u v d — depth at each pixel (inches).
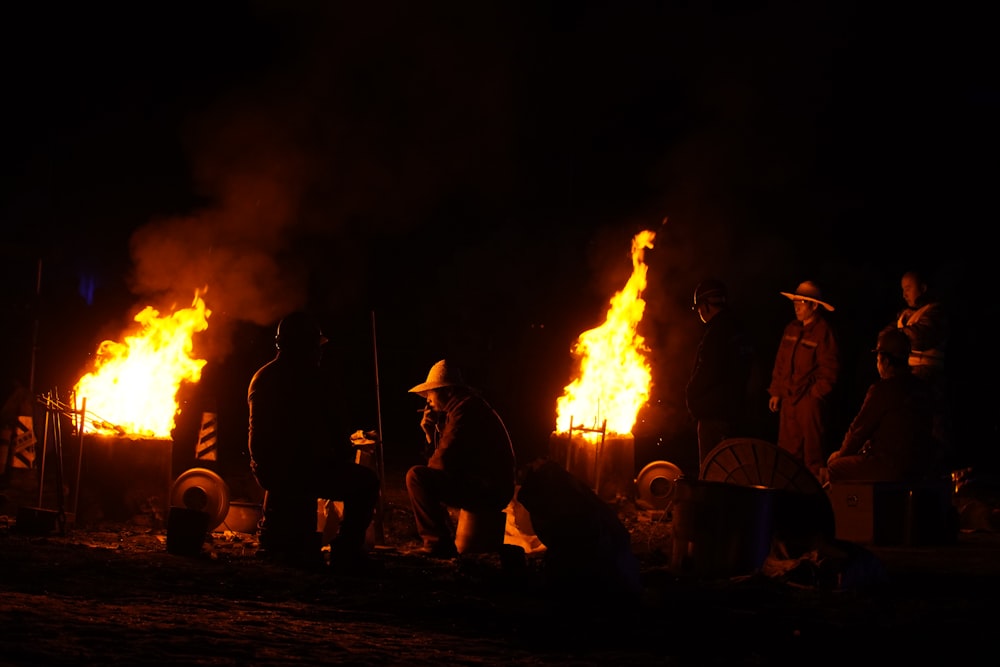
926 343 431.5
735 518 301.0
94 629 204.4
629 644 221.6
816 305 431.8
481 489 336.8
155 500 371.9
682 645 221.1
